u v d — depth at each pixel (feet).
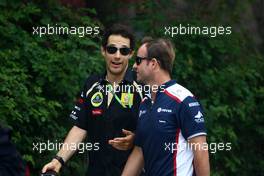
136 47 72.02
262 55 89.61
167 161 46.03
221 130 77.30
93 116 52.21
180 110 45.88
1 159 39.22
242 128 82.23
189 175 46.03
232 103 80.59
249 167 82.12
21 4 71.72
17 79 65.82
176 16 81.76
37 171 66.80
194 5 84.07
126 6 83.30
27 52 68.74
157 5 81.20
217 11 84.33
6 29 69.51
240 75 80.89
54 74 68.49
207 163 45.83
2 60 66.85
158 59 46.88
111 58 51.65
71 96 69.10
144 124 46.73
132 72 52.16
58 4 74.79
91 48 73.97
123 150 51.26
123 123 51.70
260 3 95.66
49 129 67.56
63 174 67.62
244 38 85.76
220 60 81.92
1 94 64.80
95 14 77.15
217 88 79.71
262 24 95.71
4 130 39.70
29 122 66.49
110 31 51.93
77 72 69.62
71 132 52.65
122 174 49.60
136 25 80.23
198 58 80.02
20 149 65.72
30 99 65.36
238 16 85.46
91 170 52.75
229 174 79.87
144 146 46.85
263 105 82.89
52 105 66.49
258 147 83.10
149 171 46.80
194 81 78.95
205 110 76.64
